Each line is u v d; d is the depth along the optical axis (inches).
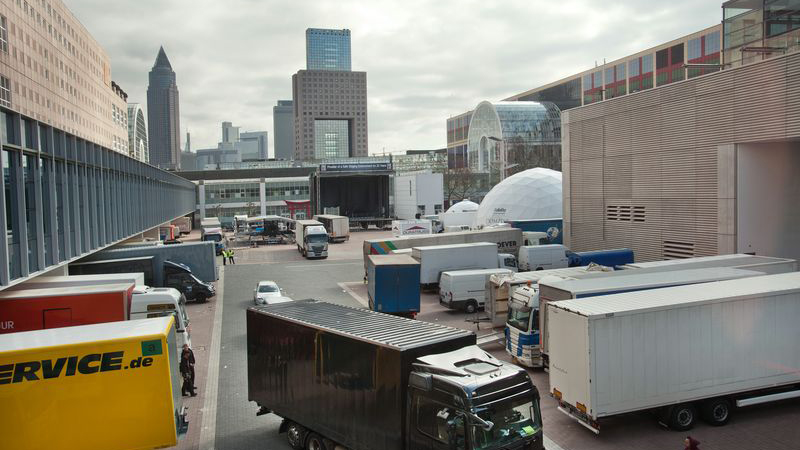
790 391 615.8
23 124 746.8
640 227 1349.7
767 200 1109.7
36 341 450.9
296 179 4542.3
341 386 474.6
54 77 4138.8
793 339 617.3
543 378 740.0
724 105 1107.9
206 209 4377.5
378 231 3563.0
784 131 986.1
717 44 3833.7
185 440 574.9
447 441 387.9
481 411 385.7
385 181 3718.0
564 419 607.2
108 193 1241.4
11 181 718.5
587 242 1542.8
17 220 725.9
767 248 1115.9
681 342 567.2
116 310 718.5
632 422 594.9
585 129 1533.0
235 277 1758.1
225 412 652.1
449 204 4598.9
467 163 6176.2
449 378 399.9
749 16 1141.1
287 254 2396.7
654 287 748.0
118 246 1627.7
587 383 539.5
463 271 1222.3
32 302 693.3
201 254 1408.7
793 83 967.0
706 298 580.4
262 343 569.0
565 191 1625.2
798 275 716.7
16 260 719.1
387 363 433.4
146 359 460.4
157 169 2081.7
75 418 446.3
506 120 5349.4
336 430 482.0
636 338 550.3
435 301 1299.2
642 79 4534.9
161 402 464.4
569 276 874.1
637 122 1347.2
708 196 1154.0
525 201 2206.0
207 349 923.4
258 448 553.3
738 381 589.3
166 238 2384.4
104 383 451.8
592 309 554.3
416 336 459.8
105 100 5684.1
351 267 1948.8
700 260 992.9
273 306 601.0
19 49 3501.5
